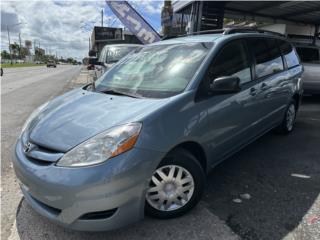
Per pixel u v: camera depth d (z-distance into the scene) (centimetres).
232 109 333
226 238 256
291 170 391
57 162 233
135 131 240
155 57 364
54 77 2528
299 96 554
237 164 410
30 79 2230
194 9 1174
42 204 248
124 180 229
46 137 255
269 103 429
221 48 337
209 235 260
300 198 320
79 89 380
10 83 1814
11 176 379
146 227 271
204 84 300
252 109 378
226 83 292
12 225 278
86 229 232
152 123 250
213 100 304
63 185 224
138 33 976
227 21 2005
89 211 226
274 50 461
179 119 267
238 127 353
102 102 294
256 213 292
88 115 270
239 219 282
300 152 456
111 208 230
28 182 243
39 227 274
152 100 279
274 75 441
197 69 307
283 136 535
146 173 241
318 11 1255
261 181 360
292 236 257
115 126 244
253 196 324
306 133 555
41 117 299
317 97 995
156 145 247
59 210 235
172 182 275
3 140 522
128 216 240
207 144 301
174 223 277
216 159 328
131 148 235
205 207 302
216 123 309
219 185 349
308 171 388
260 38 423
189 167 279
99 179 222
